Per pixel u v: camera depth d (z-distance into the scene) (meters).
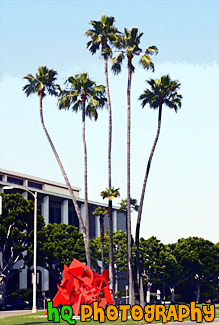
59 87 70.81
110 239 68.69
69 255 91.25
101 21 69.19
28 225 85.12
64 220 116.88
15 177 113.50
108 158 69.62
